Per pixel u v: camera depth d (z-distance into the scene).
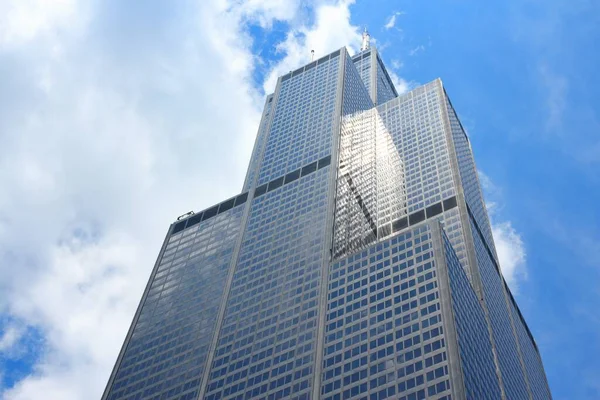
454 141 190.75
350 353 114.62
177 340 148.88
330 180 176.38
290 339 127.69
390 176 183.75
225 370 130.25
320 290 136.00
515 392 134.88
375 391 103.56
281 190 183.75
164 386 136.50
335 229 156.25
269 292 145.50
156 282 175.38
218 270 165.00
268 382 120.38
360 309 123.94
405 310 116.56
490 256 172.00
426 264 124.81
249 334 136.25
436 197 168.88
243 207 186.50
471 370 104.12
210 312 151.12
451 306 111.38
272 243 162.50
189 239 187.12
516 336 165.88
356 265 136.75
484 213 186.88
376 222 168.00
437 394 96.38
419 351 106.00
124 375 146.50
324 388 110.44
